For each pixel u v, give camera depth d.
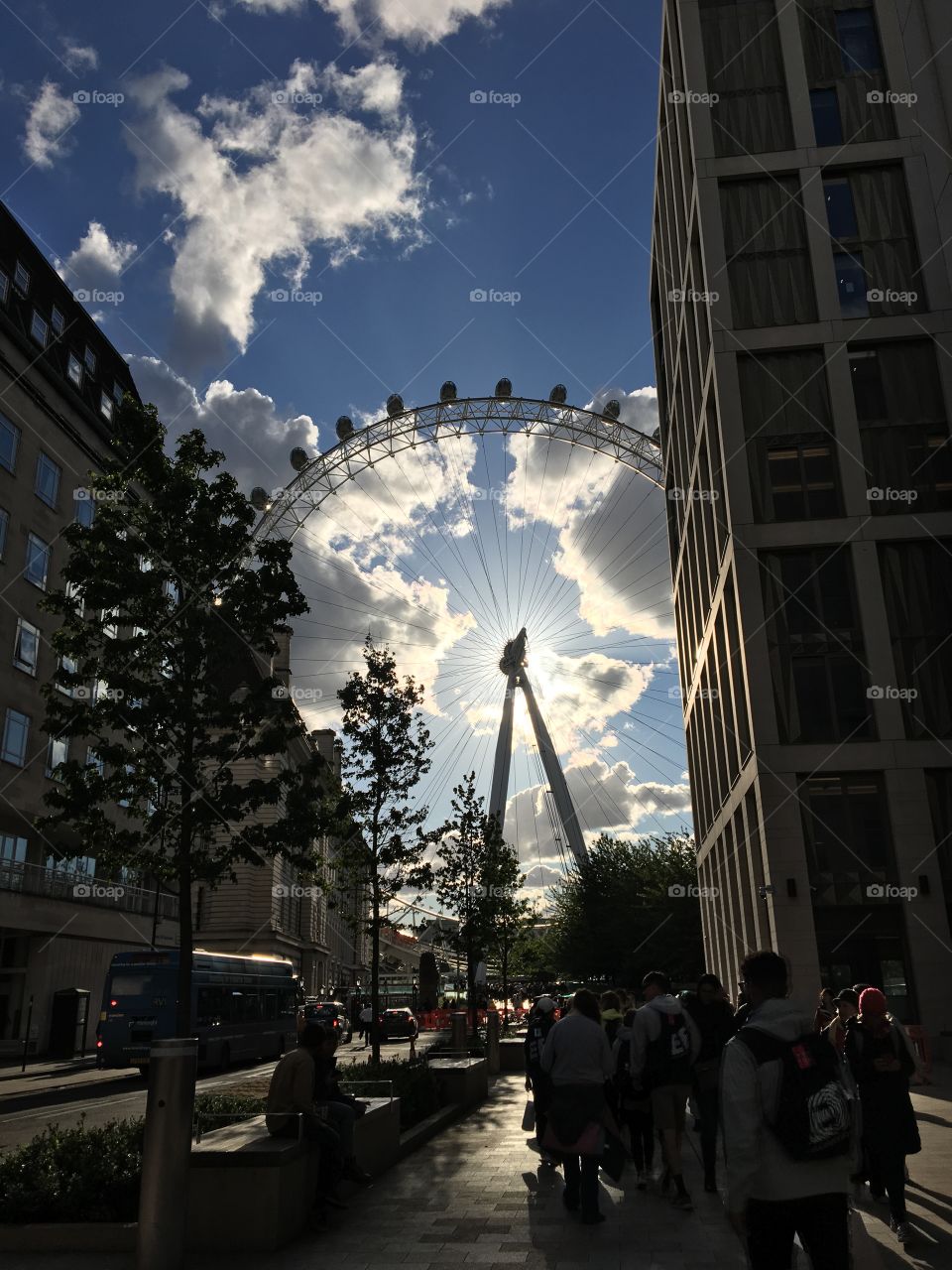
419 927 33.88
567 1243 8.87
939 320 37.84
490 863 41.59
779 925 32.75
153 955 32.38
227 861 19.27
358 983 120.44
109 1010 31.94
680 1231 9.30
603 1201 10.84
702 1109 11.28
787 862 33.34
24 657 42.91
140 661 19.14
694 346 45.09
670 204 51.03
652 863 72.81
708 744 47.88
